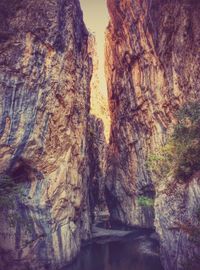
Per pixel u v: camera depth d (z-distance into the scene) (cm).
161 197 2356
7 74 2258
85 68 3478
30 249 2258
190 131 2228
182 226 1953
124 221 4281
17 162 2294
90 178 4181
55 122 2558
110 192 4697
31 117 2339
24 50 2344
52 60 2533
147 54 3594
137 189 3956
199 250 1742
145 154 3741
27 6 2408
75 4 3077
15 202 2245
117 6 4228
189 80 2780
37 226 2308
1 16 2303
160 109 3384
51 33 2531
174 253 2031
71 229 2650
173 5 3009
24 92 2317
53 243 2372
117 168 4544
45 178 2442
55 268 2350
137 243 3172
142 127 3803
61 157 2609
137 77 3838
